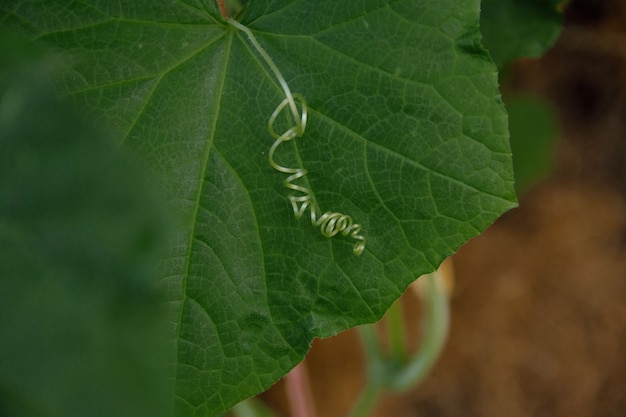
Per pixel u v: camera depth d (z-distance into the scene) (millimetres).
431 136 438
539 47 560
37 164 307
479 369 895
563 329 899
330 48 441
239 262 447
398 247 445
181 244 444
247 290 448
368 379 609
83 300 290
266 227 447
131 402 281
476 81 435
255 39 442
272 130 438
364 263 447
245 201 446
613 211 929
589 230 924
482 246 918
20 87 319
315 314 450
